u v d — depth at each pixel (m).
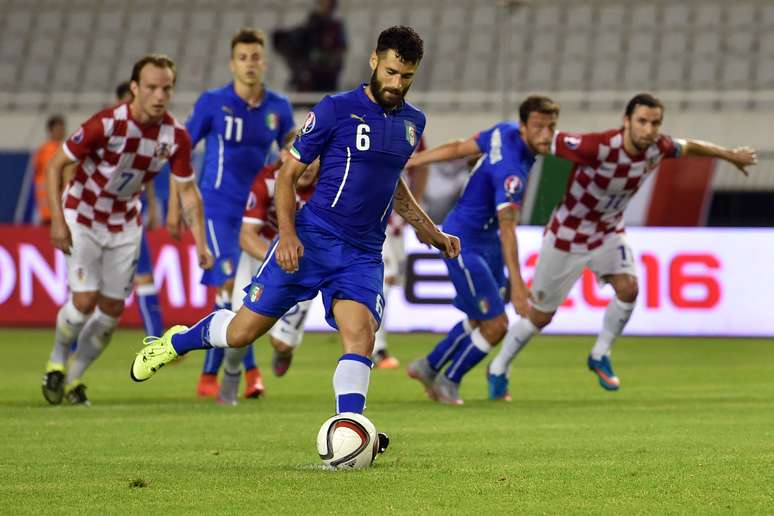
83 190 29.23
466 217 30.78
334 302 19.23
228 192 33.53
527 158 30.33
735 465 19.52
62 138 59.53
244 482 17.58
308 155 18.77
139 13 84.19
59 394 30.14
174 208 31.81
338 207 19.03
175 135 28.56
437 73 78.88
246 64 33.22
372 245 19.36
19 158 60.06
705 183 55.16
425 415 28.12
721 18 79.12
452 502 15.96
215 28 83.12
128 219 29.88
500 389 32.12
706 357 46.16
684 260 54.69
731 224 55.06
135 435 24.02
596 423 26.34
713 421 26.70
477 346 30.75
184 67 81.50
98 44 83.19
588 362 33.97
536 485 17.38
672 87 76.56
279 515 15.08
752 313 54.12
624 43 78.94
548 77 78.06
